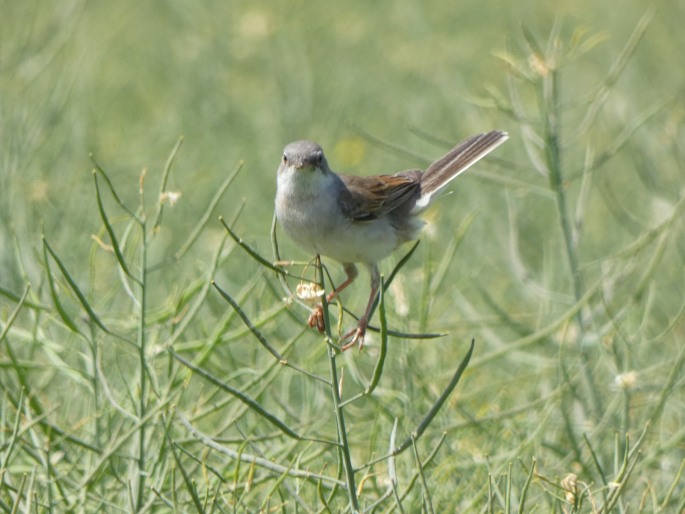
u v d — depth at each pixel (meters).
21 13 20.97
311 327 9.52
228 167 18.06
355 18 24.23
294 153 9.87
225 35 20.86
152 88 21.64
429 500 7.68
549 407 10.54
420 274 13.66
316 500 9.59
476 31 24.34
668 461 10.44
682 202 11.89
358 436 11.19
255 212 16.94
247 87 20.12
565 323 11.42
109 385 10.67
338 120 19.73
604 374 12.34
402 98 21.19
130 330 11.41
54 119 16.28
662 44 22.62
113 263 14.36
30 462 10.34
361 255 10.22
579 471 10.23
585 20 24.02
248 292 11.08
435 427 10.86
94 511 9.00
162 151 18.84
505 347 11.65
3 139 15.09
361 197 10.10
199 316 13.12
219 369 11.21
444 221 16.61
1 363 10.55
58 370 11.05
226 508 8.72
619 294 13.59
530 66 12.26
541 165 12.28
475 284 14.45
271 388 11.50
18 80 17.14
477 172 12.62
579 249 15.55
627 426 9.96
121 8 24.03
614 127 18.80
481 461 9.99
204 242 15.44
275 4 23.23
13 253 13.08
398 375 11.70
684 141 17.09
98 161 17.83
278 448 10.31
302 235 10.07
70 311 12.00
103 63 22.27
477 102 13.27
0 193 13.88
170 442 8.49
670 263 14.80
